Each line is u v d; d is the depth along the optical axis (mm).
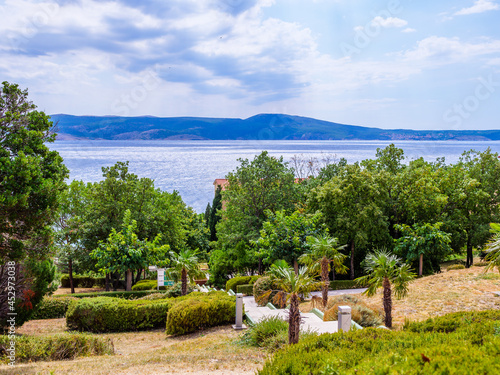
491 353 5676
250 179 38969
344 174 36844
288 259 30266
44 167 14883
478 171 38844
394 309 19172
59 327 20031
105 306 19281
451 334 8469
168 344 15992
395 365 5707
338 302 18578
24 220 14664
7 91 14977
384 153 41969
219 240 42781
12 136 14164
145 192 36094
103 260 28734
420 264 32094
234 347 13328
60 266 33844
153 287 31312
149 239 36656
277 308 21531
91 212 33656
